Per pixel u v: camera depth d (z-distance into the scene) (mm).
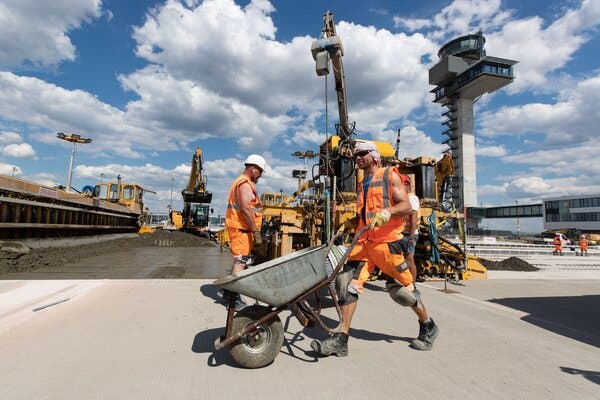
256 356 2520
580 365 2766
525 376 2529
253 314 2564
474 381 2422
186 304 4320
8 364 2480
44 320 3535
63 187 20031
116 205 21031
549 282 7590
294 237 7883
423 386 2320
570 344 3295
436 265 7238
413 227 3588
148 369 2465
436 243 6801
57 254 10656
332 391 2211
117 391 2131
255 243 3826
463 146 82812
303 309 2834
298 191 10812
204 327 3443
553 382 2438
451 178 8430
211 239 26453
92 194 21609
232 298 2529
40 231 12266
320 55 7105
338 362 2709
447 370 2604
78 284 5320
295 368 2570
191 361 2625
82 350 2779
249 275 2383
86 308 4012
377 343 3180
